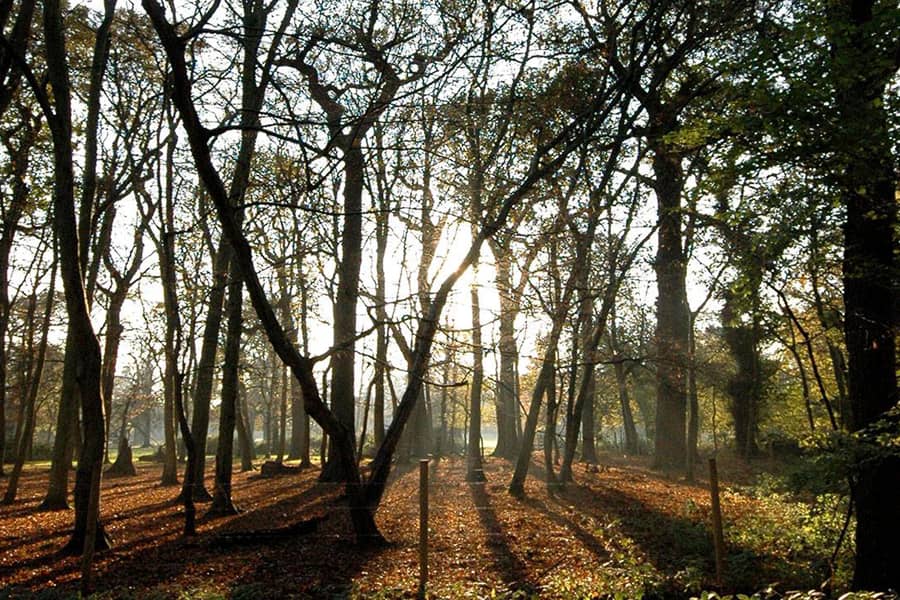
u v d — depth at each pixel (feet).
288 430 256.52
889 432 27.50
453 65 37.42
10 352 129.39
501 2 42.93
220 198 34.71
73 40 62.64
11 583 33.50
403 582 31.19
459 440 244.63
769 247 29.19
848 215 30.07
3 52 43.47
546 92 51.19
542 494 69.67
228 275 61.57
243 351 111.75
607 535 44.19
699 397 124.77
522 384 121.70
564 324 57.41
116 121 76.69
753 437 120.47
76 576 35.12
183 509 63.77
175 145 59.82
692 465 84.38
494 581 32.14
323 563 36.42
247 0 50.67
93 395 42.19
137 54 65.92
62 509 65.57
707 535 40.93
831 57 25.57
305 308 86.58
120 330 94.58
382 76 38.32
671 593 29.27
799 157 26.68
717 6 47.24
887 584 27.68
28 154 65.36
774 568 32.76
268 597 29.32
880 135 24.64
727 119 27.50
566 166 51.55
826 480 27.84
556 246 51.93
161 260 75.10
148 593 29.04
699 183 28.68
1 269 87.97
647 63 50.49
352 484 40.34
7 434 187.11
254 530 47.34
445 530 46.62
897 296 30.94
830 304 37.73
